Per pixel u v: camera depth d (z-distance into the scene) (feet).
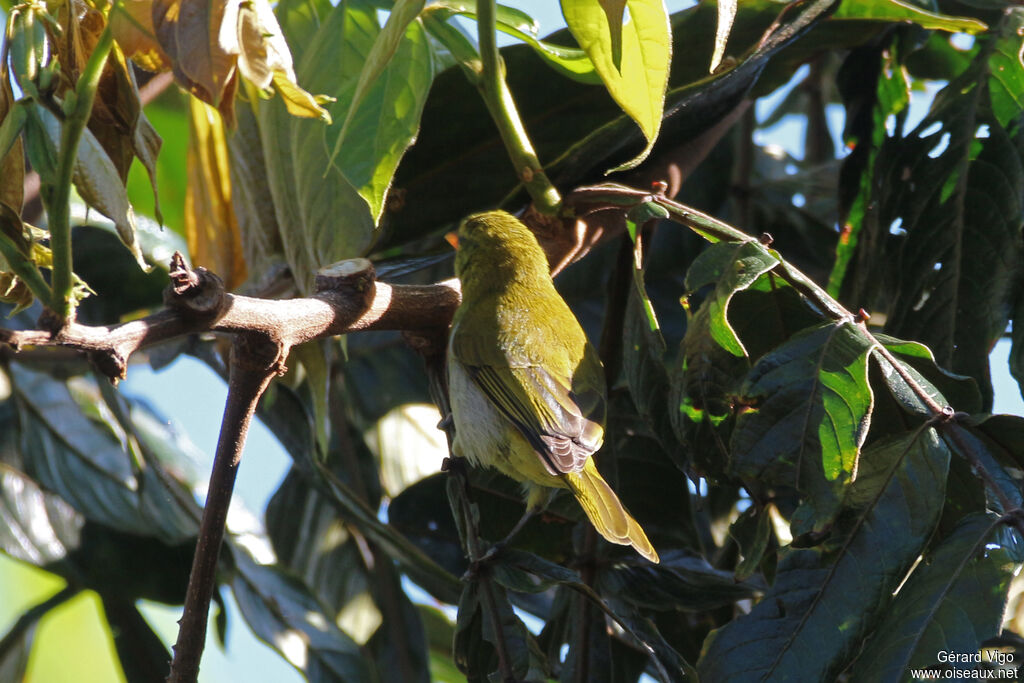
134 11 12.03
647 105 15.33
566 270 27.14
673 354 25.05
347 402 25.58
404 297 16.34
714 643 14.35
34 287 11.94
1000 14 23.62
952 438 14.69
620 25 13.98
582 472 19.75
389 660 23.73
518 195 22.25
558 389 20.89
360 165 16.63
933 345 19.47
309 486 25.04
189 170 23.38
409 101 16.85
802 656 13.93
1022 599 19.29
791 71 22.91
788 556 14.52
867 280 21.53
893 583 13.93
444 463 17.65
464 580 15.39
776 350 15.14
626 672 19.57
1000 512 15.12
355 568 24.34
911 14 20.75
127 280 25.68
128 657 23.31
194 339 24.17
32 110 12.09
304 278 19.33
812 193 27.40
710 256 15.83
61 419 24.38
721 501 24.23
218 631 23.70
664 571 19.31
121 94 13.67
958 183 19.99
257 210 21.81
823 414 14.66
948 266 19.74
